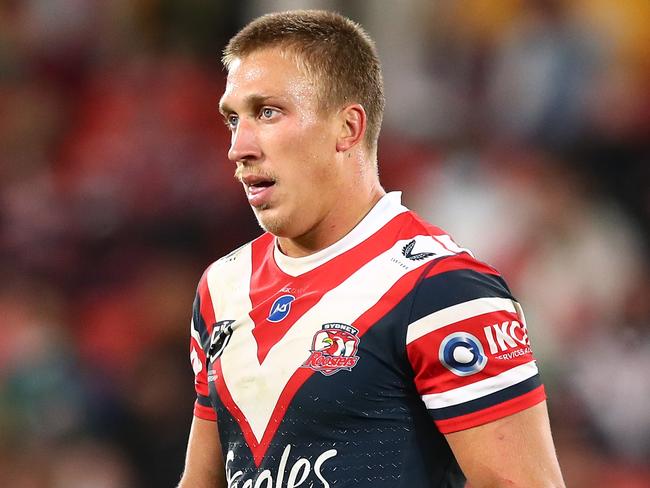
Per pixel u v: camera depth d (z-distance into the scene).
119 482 25.62
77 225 30.67
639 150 32.81
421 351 8.84
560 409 27.50
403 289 8.99
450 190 31.61
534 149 33.12
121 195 31.03
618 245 31.08
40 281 29.84
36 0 35.66
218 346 9.62
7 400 26.02
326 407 8.87
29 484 25.12
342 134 9.46
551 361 28.20
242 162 9.32
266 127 9.26
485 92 34.44
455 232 30.72
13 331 27.69
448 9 35.31
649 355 28.28
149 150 31.84
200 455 10.41
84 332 28.67
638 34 34.31
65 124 33.91
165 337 28.78
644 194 32.09
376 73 9.77
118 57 35.16
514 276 29.72
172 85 33.91
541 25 34.31
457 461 9.04
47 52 35.00
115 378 27.17
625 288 30.27
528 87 33.72
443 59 34.94
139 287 29.67
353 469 8.80
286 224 9.33
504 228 30.30
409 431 8.97
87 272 30.11
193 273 30.14
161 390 27.11
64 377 26.80
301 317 9.20
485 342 8.85
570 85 33.41
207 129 33.25
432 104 34.34
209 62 34.88
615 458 27.02
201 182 31.45
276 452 8.99
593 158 32.84
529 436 8.82
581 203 31.48
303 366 8.99
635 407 27.48
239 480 9.23
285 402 8.99
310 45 9.34
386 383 8.91
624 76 33.88
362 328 8.95
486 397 8.80
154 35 35.31
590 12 34.44
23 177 32.41
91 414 26.50
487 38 34.88
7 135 33.28
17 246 30.34
